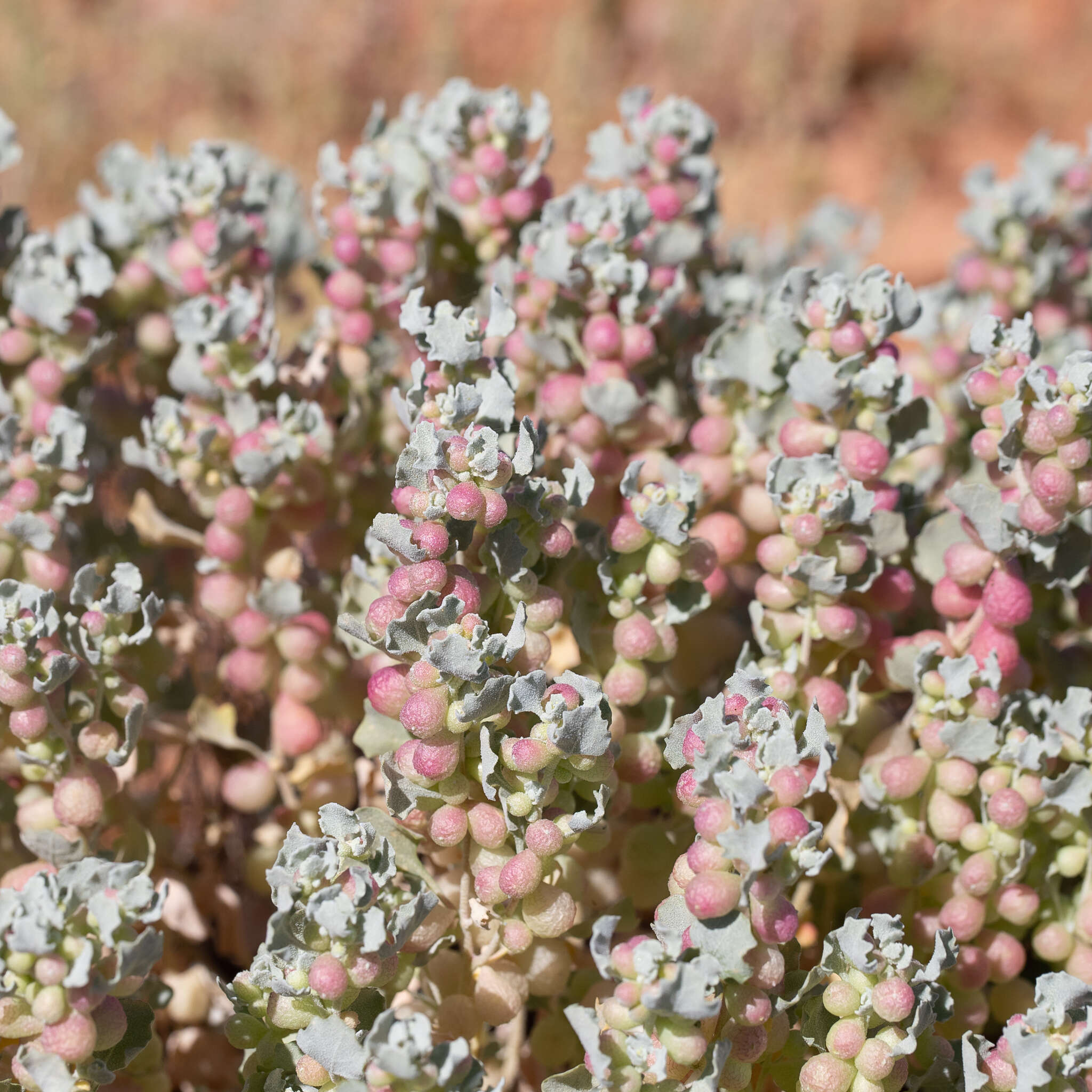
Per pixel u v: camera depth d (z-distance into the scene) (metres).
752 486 0.89
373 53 3.02
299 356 0.94
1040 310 0.99
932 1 3.72
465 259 0.95
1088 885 0.84
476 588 0.81
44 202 2.39
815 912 0.87
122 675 0.87
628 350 0.88
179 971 0.90
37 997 0.78
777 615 0.85
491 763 0.80
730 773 0.79
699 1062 0.79
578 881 0.83
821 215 1.05
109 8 3.22
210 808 0.93
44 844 0.84
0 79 2.47
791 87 3.28
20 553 0.86
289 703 0.88
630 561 0.84
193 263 0.92
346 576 0.90
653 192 0.92
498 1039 0.88
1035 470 0.83
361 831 0.80
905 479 0.94
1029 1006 0.85
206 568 0.89
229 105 2.99
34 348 0.91
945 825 0.84
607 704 0.81
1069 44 3.75
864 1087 0.79
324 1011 0.79
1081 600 0.90
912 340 1.01
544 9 3.31
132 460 0.89
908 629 0.91
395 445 0.92
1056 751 0.84
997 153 3.49
